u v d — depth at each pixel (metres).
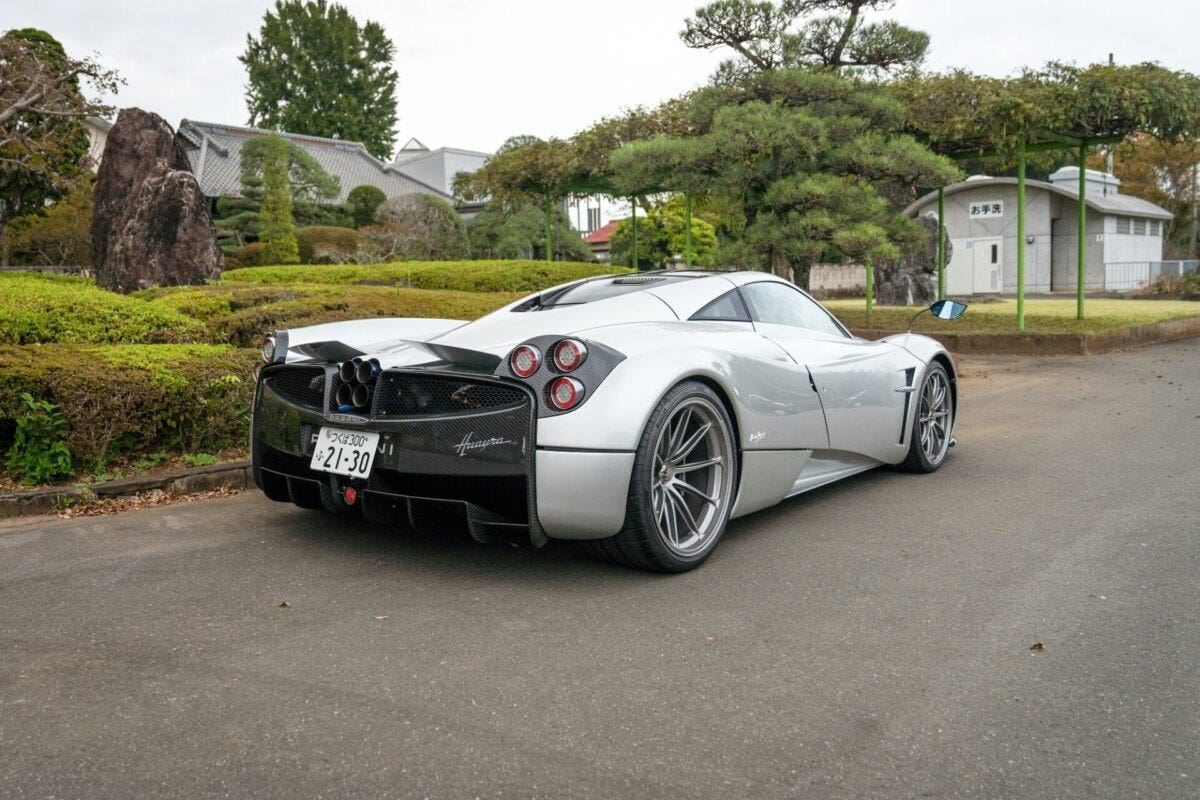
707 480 3.10
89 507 3.73
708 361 2.99
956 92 10.77
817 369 3.58
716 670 2.15
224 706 1.96
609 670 2.15
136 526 3.48
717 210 11.98
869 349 4.05
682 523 3.07
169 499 3.93
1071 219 27.38
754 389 3.19
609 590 2.74
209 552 3.12
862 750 1.78
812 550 3.17
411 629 2.41
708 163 10.36
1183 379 8.26
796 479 3.55
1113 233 27.59
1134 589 2.71
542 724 1.88
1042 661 2.20
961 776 1.68
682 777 1.68
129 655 2.23
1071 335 10.98
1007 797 1.62
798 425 3.44
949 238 28.58
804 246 9.87
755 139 9.70
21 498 3.63
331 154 39.16
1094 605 2.58
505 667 2.17
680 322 3.27
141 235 9.88
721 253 10.56
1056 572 2.88
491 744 1.80
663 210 27.19
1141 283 25.66
